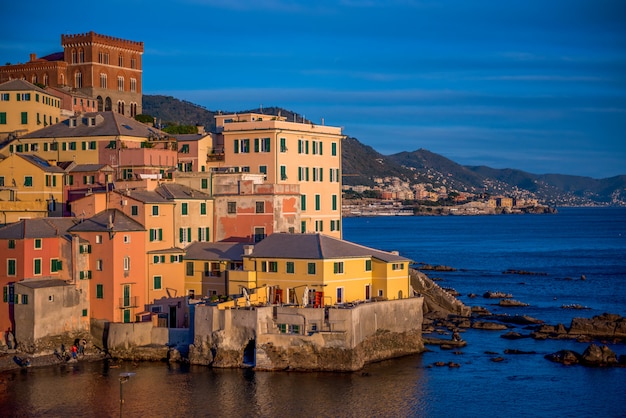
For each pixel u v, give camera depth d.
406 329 134.12
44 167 160.12
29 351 128.00
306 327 121.19
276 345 121.31
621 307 195.25
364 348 124.81
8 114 183.75
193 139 163.75
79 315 133.00
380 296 133.75
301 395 111.56
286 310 122.31
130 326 129.62
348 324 119.94
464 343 142.00
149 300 138.00
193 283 142.00
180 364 126.00
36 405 108.81
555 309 191.00
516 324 165.50
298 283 128.50
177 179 153.38
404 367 125.50
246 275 131.25
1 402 109.88
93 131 167.00
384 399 110.81
